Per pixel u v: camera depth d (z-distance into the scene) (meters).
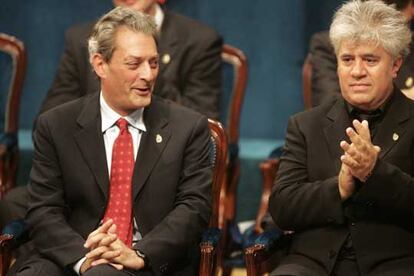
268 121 14.98
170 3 14.90
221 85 12.17
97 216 9.09
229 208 11.85
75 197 9.18
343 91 8.74
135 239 9.10
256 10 14.80
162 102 9.44
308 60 12.09
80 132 9.19
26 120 15.17
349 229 8.73
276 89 14.91
